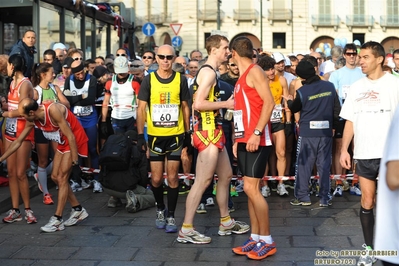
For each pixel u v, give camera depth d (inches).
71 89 399.2
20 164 308.7
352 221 304.8
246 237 279.1
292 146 397.7
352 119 236.5
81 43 605.0
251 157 243.4
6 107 383.2
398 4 2158.0
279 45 2166.6
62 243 274.1
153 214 330.0
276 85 369.7
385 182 130.6
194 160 387.9
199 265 238.1
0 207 334.6
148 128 288.5
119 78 395.9
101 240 277.7
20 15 538.9
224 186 280.1
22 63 306.3
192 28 2143.2
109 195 371.2
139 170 338.6
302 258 243.6
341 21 2156.7
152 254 254.4
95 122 406.0
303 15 2146.9
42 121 288.0
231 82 361.7
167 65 283.9
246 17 2146.9
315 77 343.6
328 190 342.6
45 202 358.3
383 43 2177.7
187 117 290.7
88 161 414.6
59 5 539.2
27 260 249.9
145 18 2198.6
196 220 314.7
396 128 127.6
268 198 371.6
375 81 231.5
